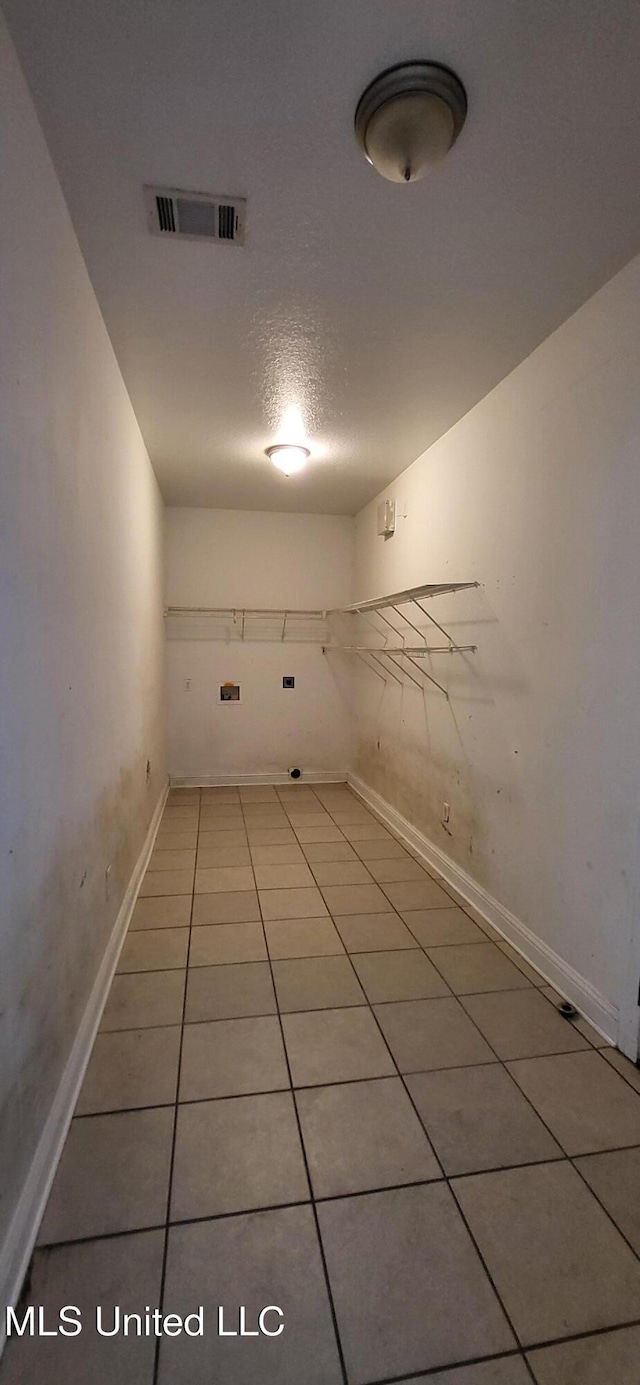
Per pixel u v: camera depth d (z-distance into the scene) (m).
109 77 1.11
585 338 1.88
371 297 1.84
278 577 4.96
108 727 2.11
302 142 1.26
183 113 1.19
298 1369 0.97
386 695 4.11
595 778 1.85
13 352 1.07
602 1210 1.25
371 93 1.13
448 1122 1.48
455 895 2.83
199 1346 1.00
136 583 2.88
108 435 2.09
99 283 1.77
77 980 1.59
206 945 2.32
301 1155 1.37
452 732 2.96
